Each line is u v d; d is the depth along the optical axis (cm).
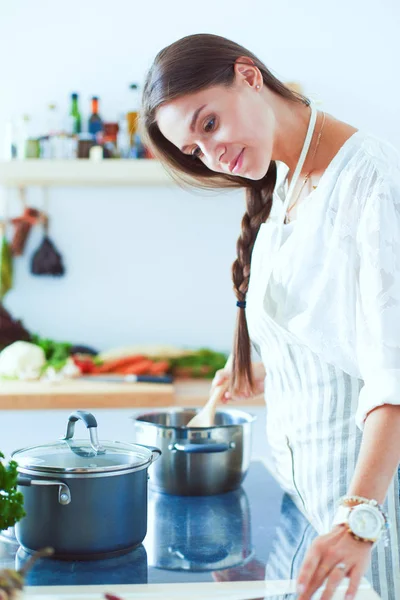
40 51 368
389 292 120
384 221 124
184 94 132
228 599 103
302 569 99
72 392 304
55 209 373
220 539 132
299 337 138
